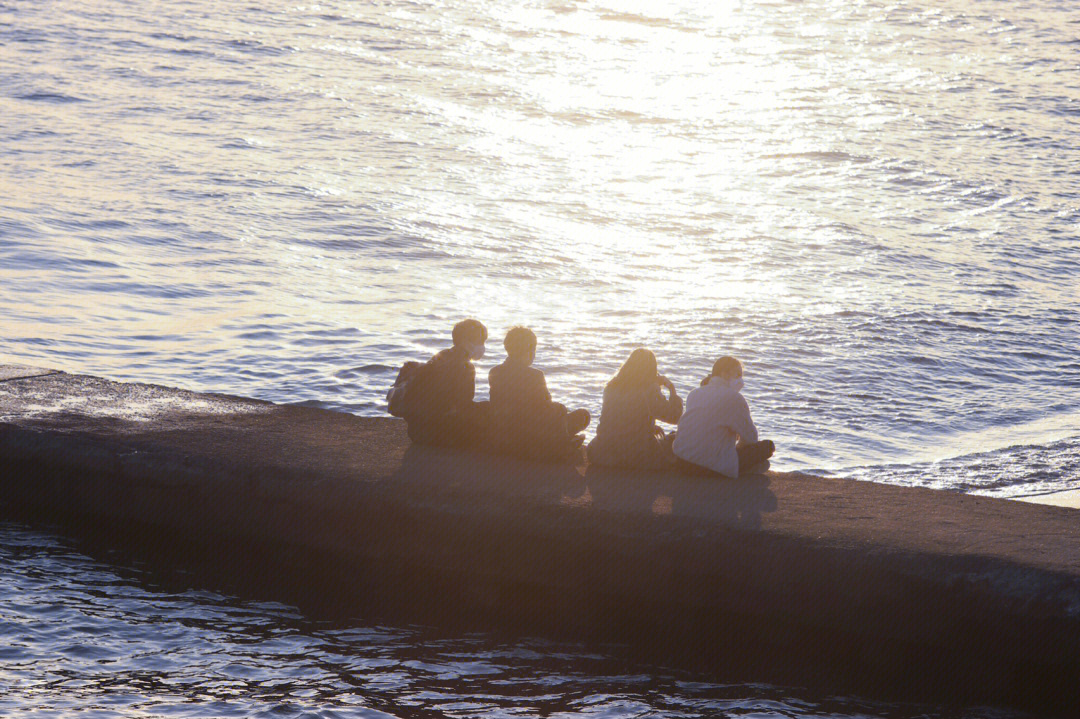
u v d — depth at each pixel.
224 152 108.38
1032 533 20.98
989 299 70.19
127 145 107.12
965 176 120.44
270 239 77.56
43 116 117.12
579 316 62.50
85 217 78.12
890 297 69.69
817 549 20.27
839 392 48.81
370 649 21.44
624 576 21.67
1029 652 18.91
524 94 159.12
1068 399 49.31
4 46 154.00
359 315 59.94
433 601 23.30
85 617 22.05
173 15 188.00
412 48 184.00
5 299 57.28
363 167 107.44
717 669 20.88
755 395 47.81
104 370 47.69
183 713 18.16
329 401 45.00
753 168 124.38
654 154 129.88
